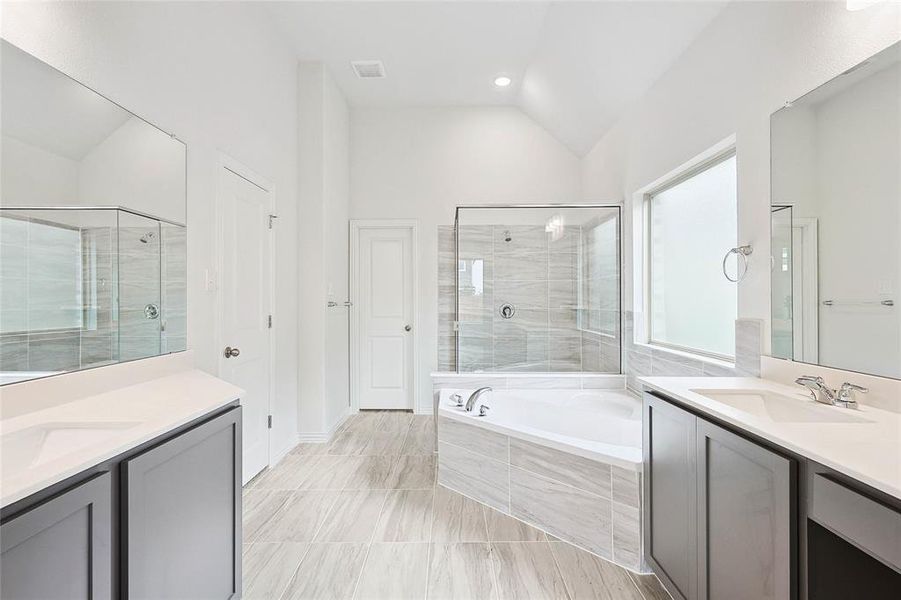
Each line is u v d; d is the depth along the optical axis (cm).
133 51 192
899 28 147
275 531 237
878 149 152
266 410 328
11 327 135
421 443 391
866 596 110
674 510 172
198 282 240
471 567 205
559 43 347
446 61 400
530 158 495
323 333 396
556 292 434
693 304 300
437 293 494
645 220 360
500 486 262
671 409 174
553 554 217
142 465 118
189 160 234
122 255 183
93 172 167
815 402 161
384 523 246
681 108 284
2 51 135
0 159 132
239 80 288
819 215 177
